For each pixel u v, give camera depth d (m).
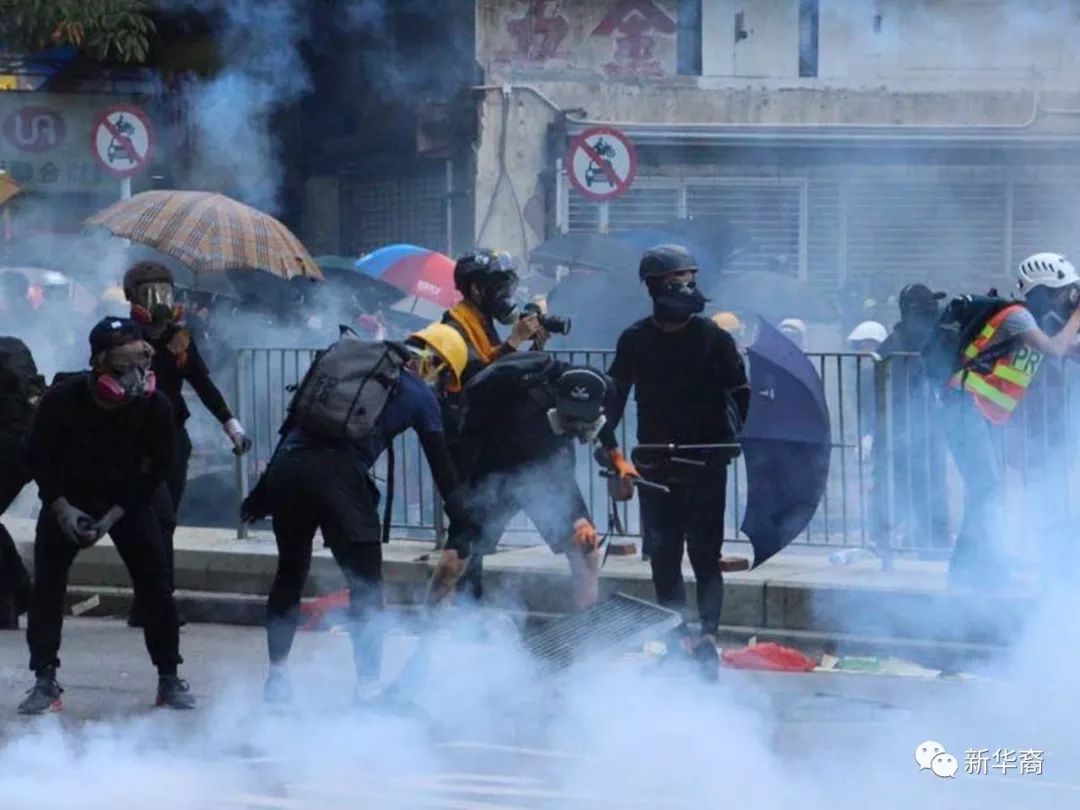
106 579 22.83
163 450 16.53
